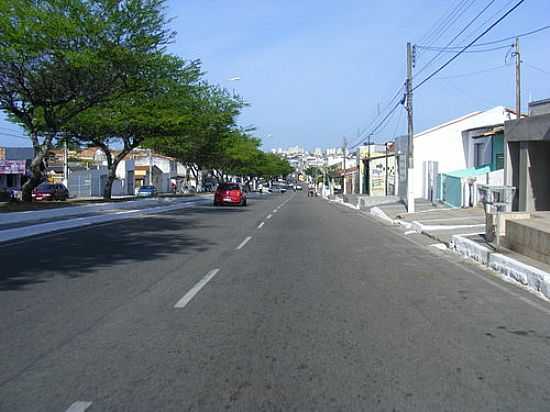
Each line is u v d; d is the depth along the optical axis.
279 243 17.12
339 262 13.34
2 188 50.25
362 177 80.19
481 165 40.97
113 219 27.05
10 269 11.81
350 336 7.01
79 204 30.66
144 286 10.10
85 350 6.36
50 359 6.04
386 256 14.58
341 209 40.44
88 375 5.56
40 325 7.39
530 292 9.98
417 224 22.81
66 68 23.98
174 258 13.70
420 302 9.05
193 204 45.09
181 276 11.16
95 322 7.57
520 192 24.25
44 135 31.66
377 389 5.25
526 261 12.05
